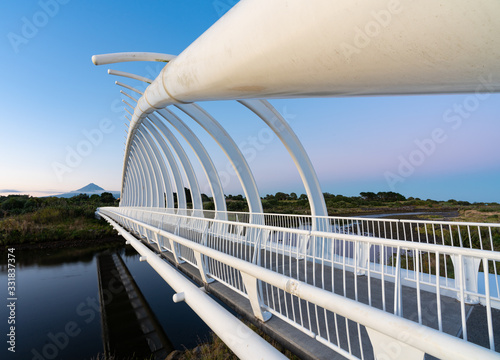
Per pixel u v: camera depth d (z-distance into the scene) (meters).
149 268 22.06
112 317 11.95
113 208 26.58
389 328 1.85
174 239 6.34
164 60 7.13
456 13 1.23
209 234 7.18
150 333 10.17
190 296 4.91
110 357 8.81
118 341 9.80
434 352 1.60
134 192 45.56
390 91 2.49
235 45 2.53
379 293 4.64
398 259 2.28
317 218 8.60
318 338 2.87
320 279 5.42
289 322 3.27
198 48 3.27
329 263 6.66
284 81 2.59
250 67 2.60
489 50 1.35
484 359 1.39
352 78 2.17
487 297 1.74
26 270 22.59
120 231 17.75
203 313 4.29
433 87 2.17
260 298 3.69
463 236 9.90
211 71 3.09
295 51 2.09
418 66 1.74
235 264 3.73
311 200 9.51
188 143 14.77
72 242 34.03
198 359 7.11
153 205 30.50
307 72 2.27
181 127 14.54
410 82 2.06
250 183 12.05
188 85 3.88
